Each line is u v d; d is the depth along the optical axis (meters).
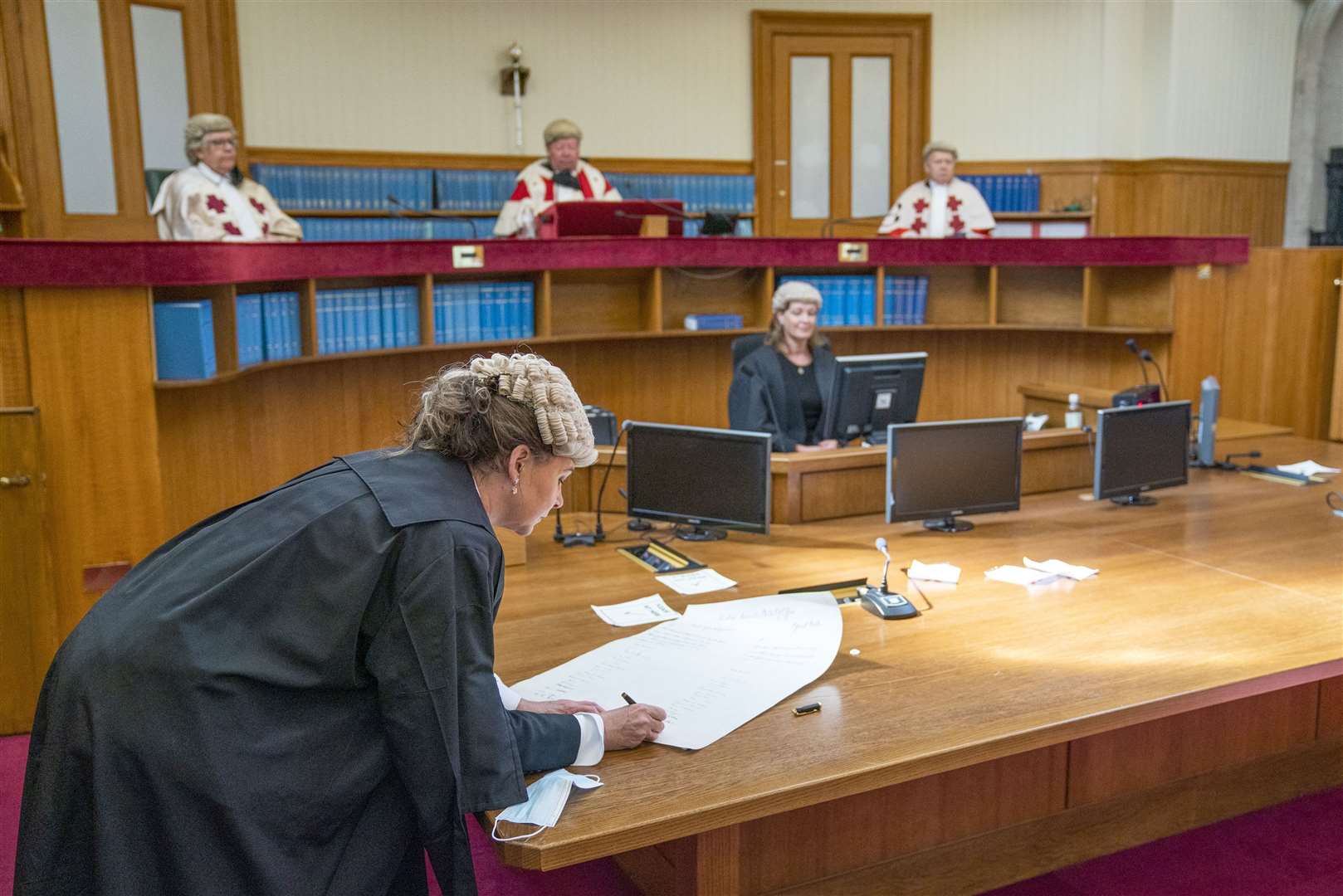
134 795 1.37
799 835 2.22
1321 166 9.09
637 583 2.68
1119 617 2.43
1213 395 3.98
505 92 7.67
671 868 2.16
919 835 2.36
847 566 2.83
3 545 3.17
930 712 1.93
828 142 8.42
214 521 1.58
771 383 3.93
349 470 1.53
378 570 1.42
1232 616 2.44
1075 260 5.73
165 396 3.61
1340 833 2.73
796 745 1.80
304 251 4.31
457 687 1.43
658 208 5.31
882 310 5.83
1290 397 6.28
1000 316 6.12
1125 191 8.57
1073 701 1.97
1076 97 8.41
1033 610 2.48
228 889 1.38
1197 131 8.55
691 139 8.22
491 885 2.52
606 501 3.45
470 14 7.54
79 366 3.27
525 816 1.56
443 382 1.57
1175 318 5.76
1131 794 2.64
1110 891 2.48
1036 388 4.69
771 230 8.41
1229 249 5.79
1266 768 2.85
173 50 6.59
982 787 2.42
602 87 7.95
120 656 1.38
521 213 5.92
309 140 7.20
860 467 3.40
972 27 8.45
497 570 1.54
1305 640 2.28
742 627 2.29
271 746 1.40
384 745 1.46
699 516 3.04
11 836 2.69
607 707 1.92
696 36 8.12
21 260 3.12
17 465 3.14
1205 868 2.58
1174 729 2.68
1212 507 3.45
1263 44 8.72
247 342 4.09
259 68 6.99
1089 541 3.07
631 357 5.68
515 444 1.53
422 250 4.79
